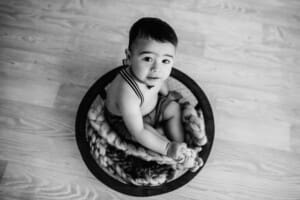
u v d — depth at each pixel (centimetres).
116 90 80
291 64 113
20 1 120
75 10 119
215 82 108
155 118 93
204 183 93
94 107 97
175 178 89
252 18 120
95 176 89
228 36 116
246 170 95
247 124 102
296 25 120
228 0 123
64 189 93
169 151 85
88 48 113
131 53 68
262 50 114
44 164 96
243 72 110
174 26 117
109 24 118
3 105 103
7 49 112
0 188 92
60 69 109
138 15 119
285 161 97
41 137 99
